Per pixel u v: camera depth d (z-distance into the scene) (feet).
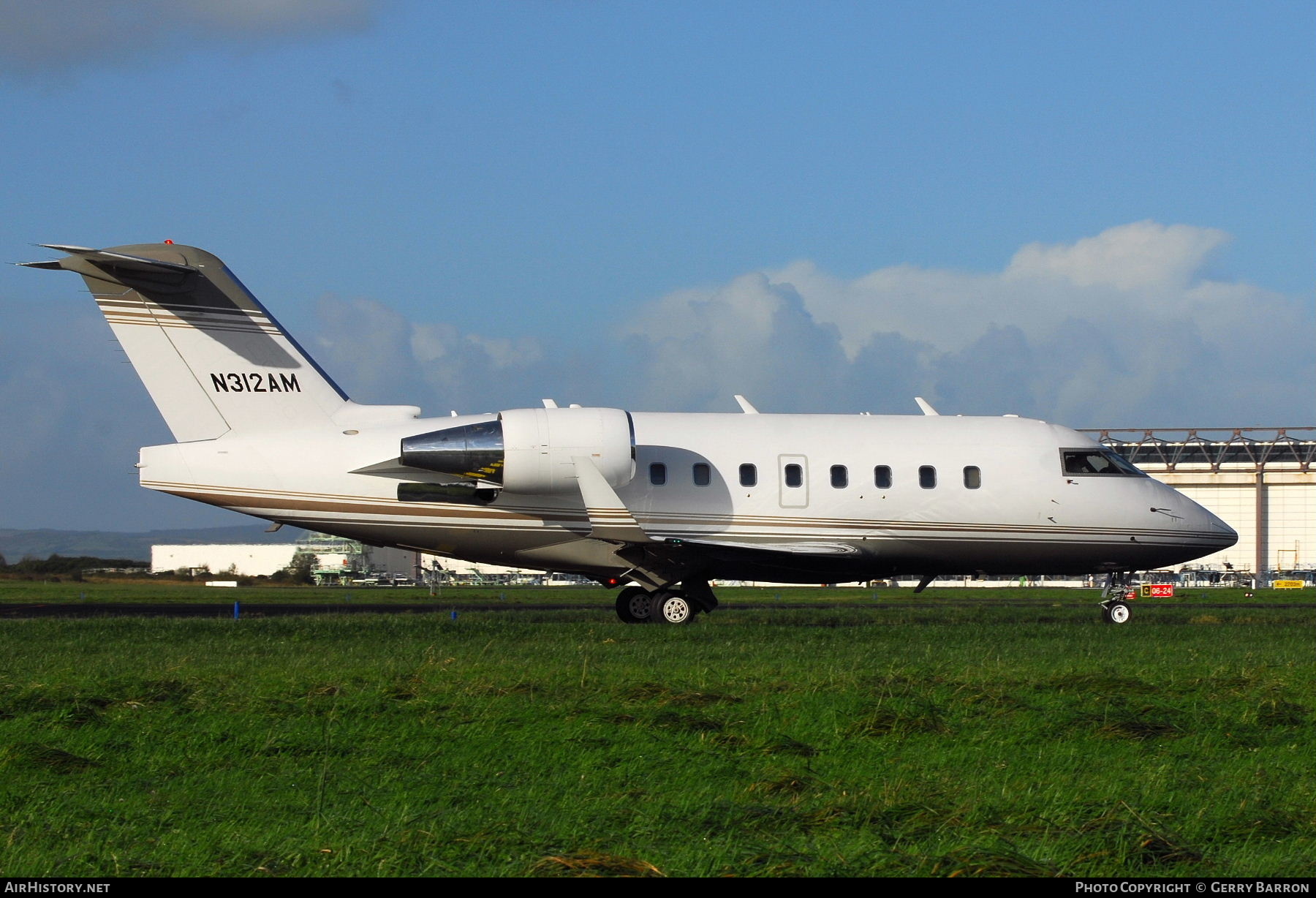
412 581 564.30
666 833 44.45
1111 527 154.40
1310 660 98.84
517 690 76.02
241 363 140.05
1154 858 42.19
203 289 138.92
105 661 96.32
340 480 139.54
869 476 147.95
